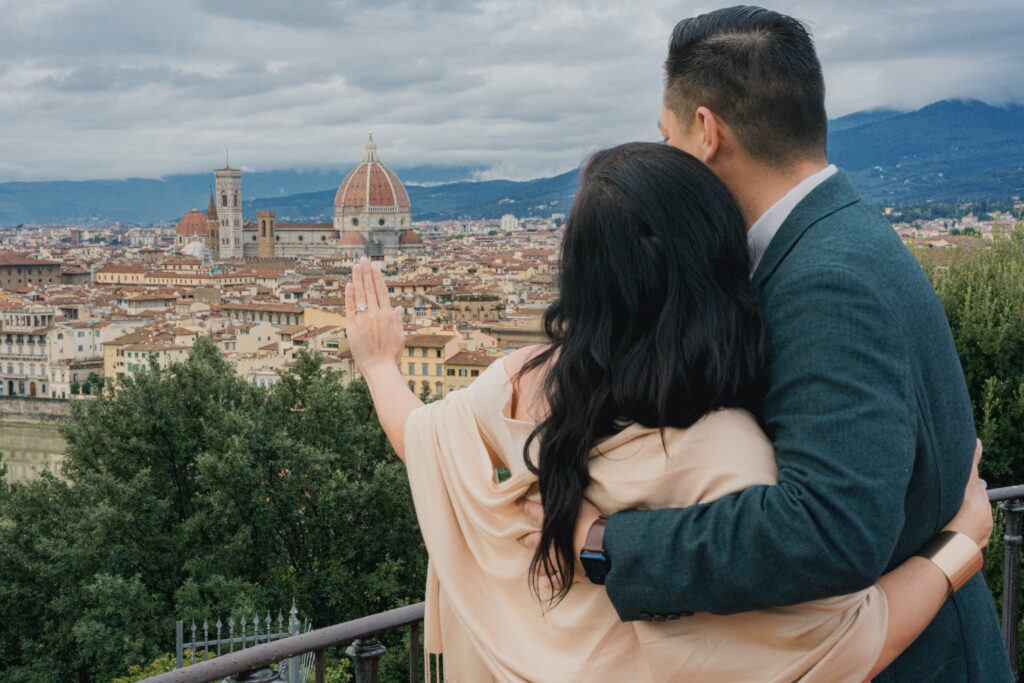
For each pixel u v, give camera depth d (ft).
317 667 9.84
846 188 7.64
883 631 7.07
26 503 116.16
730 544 6.51
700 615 7.11
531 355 8.07
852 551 6.34
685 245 6.98
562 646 7.55
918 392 7.09
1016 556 14.49
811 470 6.53
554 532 7.26
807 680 6.90
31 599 106.11
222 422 116.37
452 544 8.24
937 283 31.27
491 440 8.14
